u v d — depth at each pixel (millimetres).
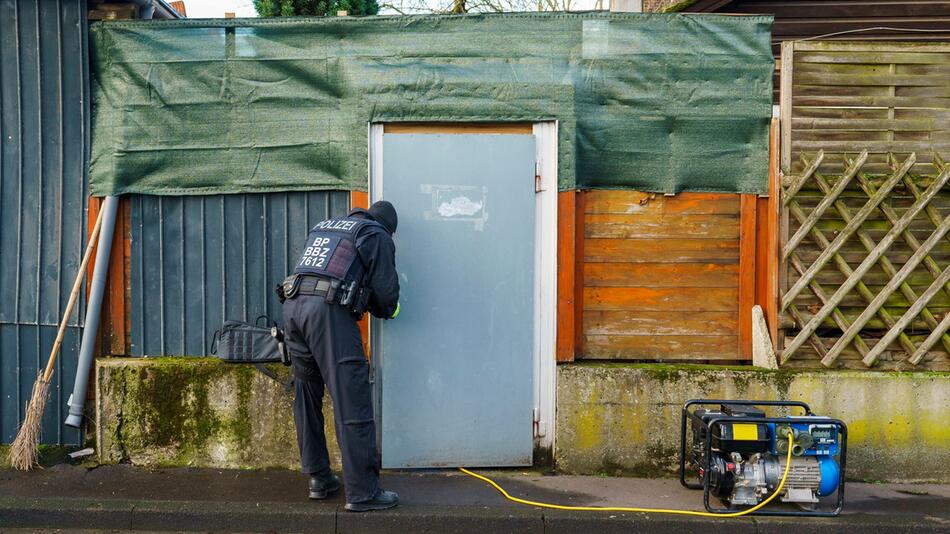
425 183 4840
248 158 4977
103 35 4957
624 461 4863
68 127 5016
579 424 4871
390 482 4711
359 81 4898
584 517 4164
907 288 4820
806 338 4852
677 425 4832
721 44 4941
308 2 9219
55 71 5008
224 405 4867
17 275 5055
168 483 4617
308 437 4320
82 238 5043
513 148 4855
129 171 4965
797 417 4328
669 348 5035
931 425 4770
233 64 4957
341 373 4125
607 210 5008
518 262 4879
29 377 5090
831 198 4781
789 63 4895
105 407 4867
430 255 4848
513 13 4898
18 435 4809
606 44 4918
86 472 4762
